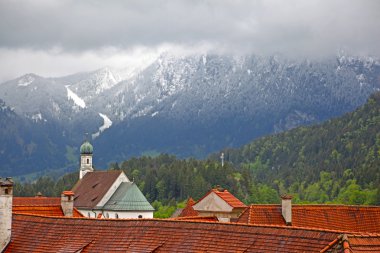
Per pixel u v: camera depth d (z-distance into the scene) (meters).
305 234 56.03
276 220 97.50
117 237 67.00
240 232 60.03
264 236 58.22
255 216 97.75
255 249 57.56
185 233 63.31
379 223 100.25
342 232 54.31
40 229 73.81
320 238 54.78
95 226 70.00
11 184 75.69
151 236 65.00
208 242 60.97
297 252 54.91
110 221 69.56
